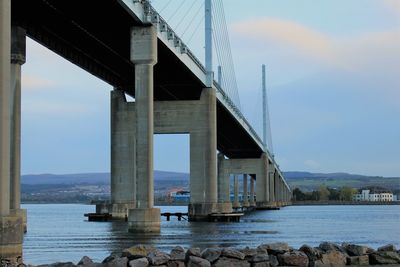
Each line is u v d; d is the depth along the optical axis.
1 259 24.17
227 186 157.88
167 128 76.06
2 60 26.19
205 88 77.44
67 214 158.88
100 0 49.78
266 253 21.64
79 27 57.12
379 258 22.59
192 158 76.44
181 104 76.12
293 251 22.00
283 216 123.31
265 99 176.00
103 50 65.94
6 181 25.94
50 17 54.78
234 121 110.44
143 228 52.22
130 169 77.38
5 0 26.50
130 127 77.88
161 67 69.94
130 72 75.38
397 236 55.69
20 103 52.75
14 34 52.41
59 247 39.38
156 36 55.25
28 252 35.94
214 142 76.19
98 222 78.75
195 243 40.91
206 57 78.81
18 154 52.12
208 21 82.38
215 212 76.81
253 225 74.38
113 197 78.12
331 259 22.20
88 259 21.02
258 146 152.12
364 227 76.06
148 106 53.84
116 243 41.56
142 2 53.91
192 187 76.69
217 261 21.09
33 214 159.12
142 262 20.31
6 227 24.94
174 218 92.62
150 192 53.31
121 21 54.56
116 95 78.50
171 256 20.86
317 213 156.38
